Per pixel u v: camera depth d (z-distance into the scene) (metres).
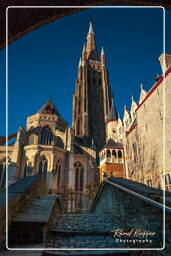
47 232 5.87
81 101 76.56
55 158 37.53
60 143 46.56
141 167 22.14
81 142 63.97
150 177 19.48
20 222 5.37
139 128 23.67
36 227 5.34
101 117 74.19
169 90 17.44
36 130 44.59
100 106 76.94
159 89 19.19
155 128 19.33
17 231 5.23
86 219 8.65
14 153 36.94
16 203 6.00
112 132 47.34
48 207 7.51
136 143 24.59
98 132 70.25
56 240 5.54
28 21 3.13
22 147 39.00
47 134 45.31
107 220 8.53
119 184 8.27
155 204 4.74
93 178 43.09
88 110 74.25
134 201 6.57
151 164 19.50
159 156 18.00
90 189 36.34
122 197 7.94
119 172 29.05
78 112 75.44
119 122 42.09
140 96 24.61
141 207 5.95
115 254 4.41
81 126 71.12
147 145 20.92
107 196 10.39
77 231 6.24
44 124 45.91
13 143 41.97
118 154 30.98
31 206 7.56
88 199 36.72
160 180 17.33
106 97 77.94
